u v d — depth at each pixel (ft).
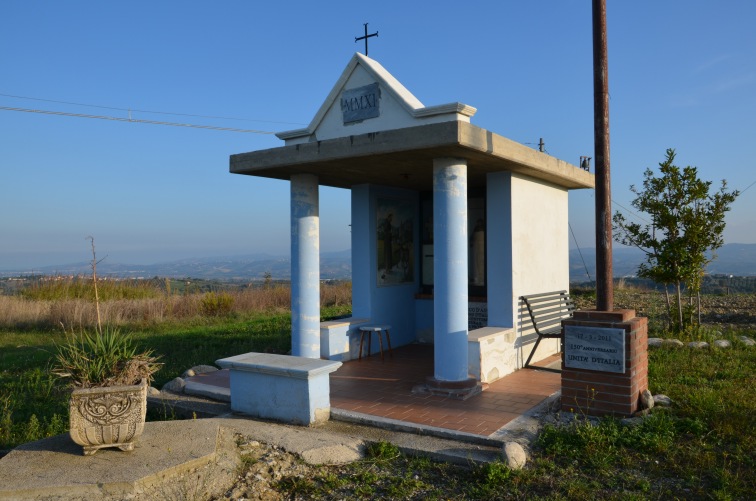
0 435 20.51
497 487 15.26
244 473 16.37
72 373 16.67
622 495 14.43
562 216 34.37
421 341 36.86
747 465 15.94
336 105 25.77
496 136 22.99
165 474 15.28
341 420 21.01
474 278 33.27
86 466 15.48
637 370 20.38
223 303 62.80
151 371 17.48
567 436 17.92
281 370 20.70
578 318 20.89
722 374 26.00
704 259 37.65
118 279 70.95
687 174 37.60
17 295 64.54
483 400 22.82
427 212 37.11
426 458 17.53
